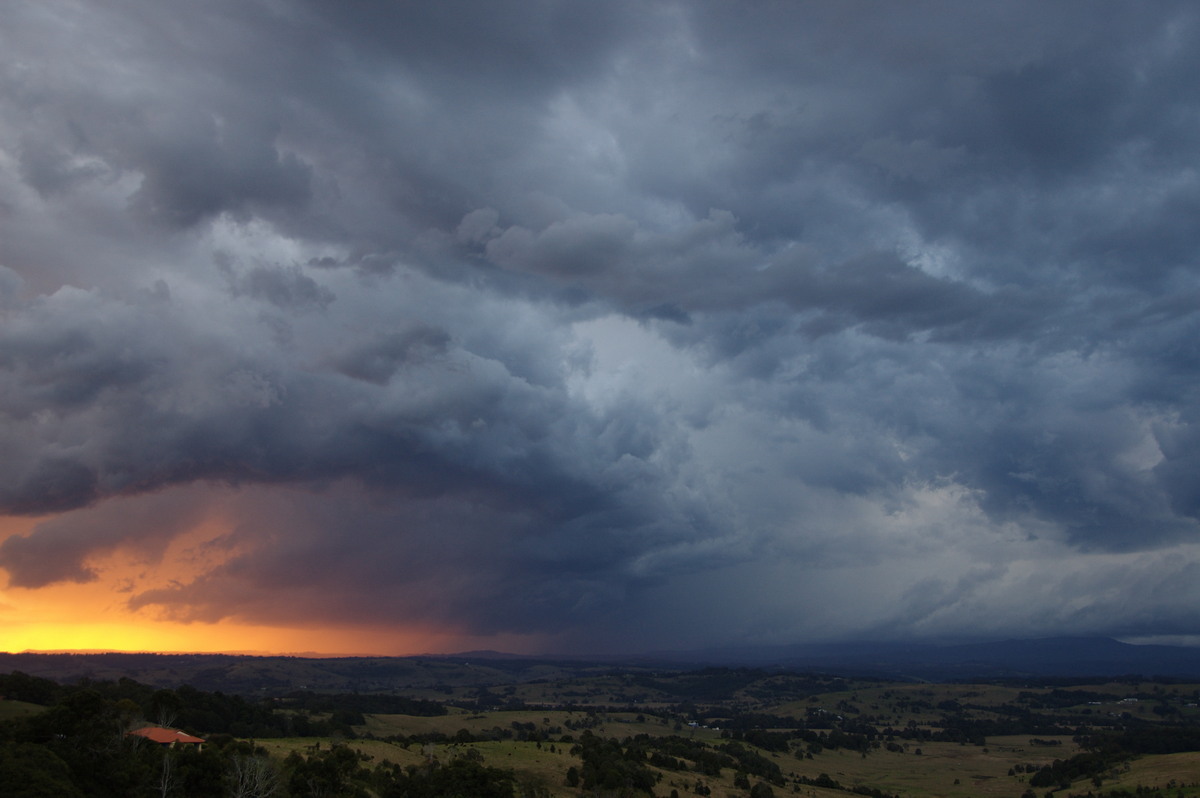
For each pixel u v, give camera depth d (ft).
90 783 394.52
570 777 631.56
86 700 445.78
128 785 401.90
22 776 359.87
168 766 412.36
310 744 643.04
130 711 482.69
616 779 609.83
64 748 408.46
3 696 587.27
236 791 435.12
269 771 477.36
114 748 427.33
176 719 596.70
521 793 570.05
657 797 629.51
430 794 513.04
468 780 530.27
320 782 483.51
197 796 425.69
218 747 499.92
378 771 557.74
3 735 422.00
